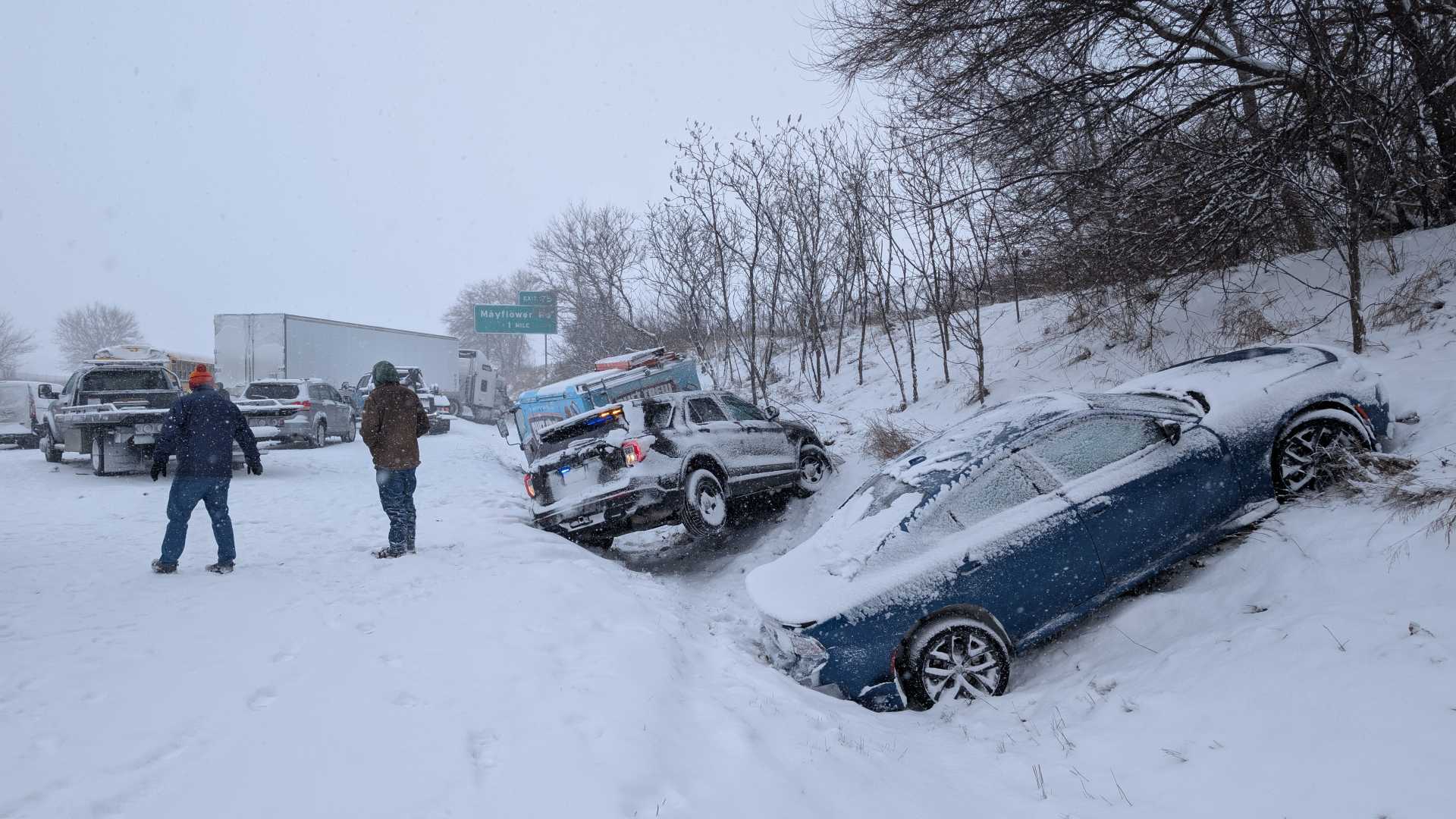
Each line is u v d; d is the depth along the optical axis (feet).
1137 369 33.35
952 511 17.69
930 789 11.87
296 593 20.49
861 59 34.71
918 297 52.47
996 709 15.65
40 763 10.73
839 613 16.44
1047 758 12.96
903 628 16.49
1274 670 13.21
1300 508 18.19
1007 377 39.65
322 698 13.32
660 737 12.09
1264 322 30.55
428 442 75.31
